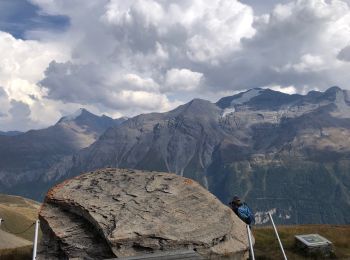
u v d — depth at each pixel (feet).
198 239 81.46
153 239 79.41
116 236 77.56
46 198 91.91
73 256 81.15
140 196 90.12
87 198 89.04
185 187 95.61
